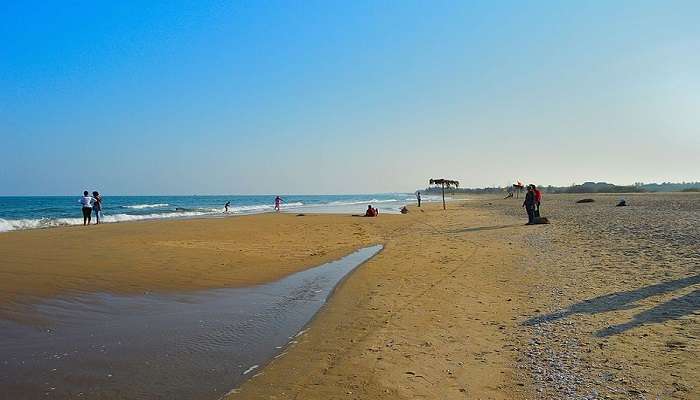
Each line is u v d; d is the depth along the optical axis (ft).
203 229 80.38
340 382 16.74
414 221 106.73
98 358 19.19
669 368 16.67
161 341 21.61
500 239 61.16
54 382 16.65
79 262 40.47
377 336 22.12
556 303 26.78
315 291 33.17
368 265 42.52
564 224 79.41
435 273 38.09
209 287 33.76
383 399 15.24
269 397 15.56
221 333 23.00
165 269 39.24
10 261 39.50
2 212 179.73
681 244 46.68
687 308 24.03
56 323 23.90
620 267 36.42
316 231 81.20
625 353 18.34
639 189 512.63
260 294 32.07
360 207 234.79
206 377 17.40
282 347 20.98
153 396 15.67
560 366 17.48
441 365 18.19
